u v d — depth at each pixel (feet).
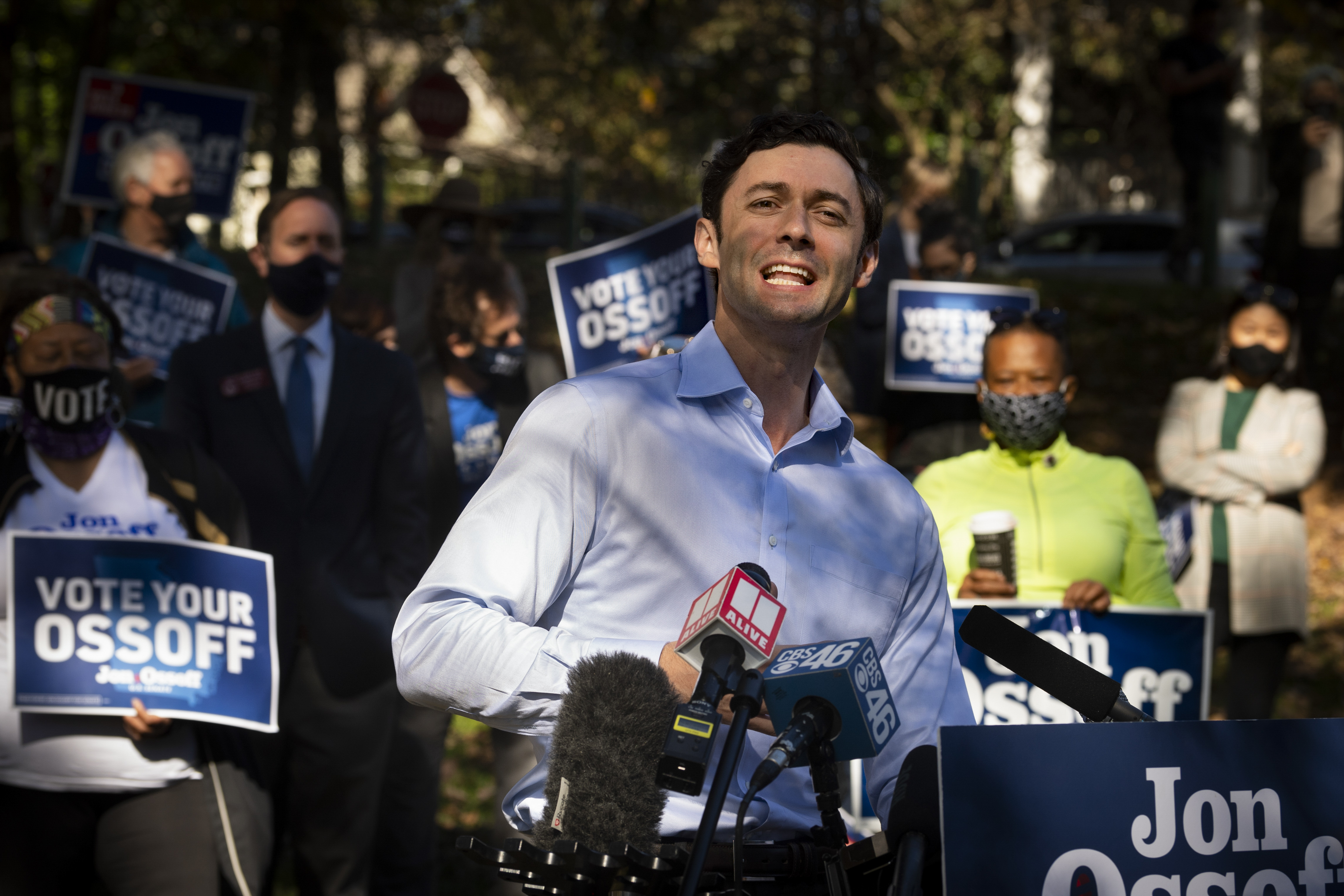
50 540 11.04
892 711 6.32
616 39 64.23
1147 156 83.51
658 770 5.62
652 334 18.03
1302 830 6.08
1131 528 13.85
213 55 52.60
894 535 7.72
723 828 6.90
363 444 13.73
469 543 6.98
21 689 10.85
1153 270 53.78
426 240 23.79
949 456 18.22
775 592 6.27
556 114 77.71
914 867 5.90
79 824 11.11
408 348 22.20
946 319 18.51
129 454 11.84
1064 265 56.54
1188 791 5.97
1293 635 17.58
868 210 7.52
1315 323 35.63
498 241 24.57
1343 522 32.91
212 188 25.63
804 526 7.40
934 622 7.97
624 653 6.22
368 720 13.46
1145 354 43.32
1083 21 85.66
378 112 62.28
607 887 5.90
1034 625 13.04
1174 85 49.44
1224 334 17.93
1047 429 13.60
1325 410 38.58
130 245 17.94
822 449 7.69
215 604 11.46
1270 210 36.86
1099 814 5.84
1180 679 13.24
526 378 17.01
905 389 18.53
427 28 55.11
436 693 6.64
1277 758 6.12
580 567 7.21
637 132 75.92
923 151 68.64
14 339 11.37
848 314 43.34
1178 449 17.97
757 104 70.49
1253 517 17.44
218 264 19.44
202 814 11.33
